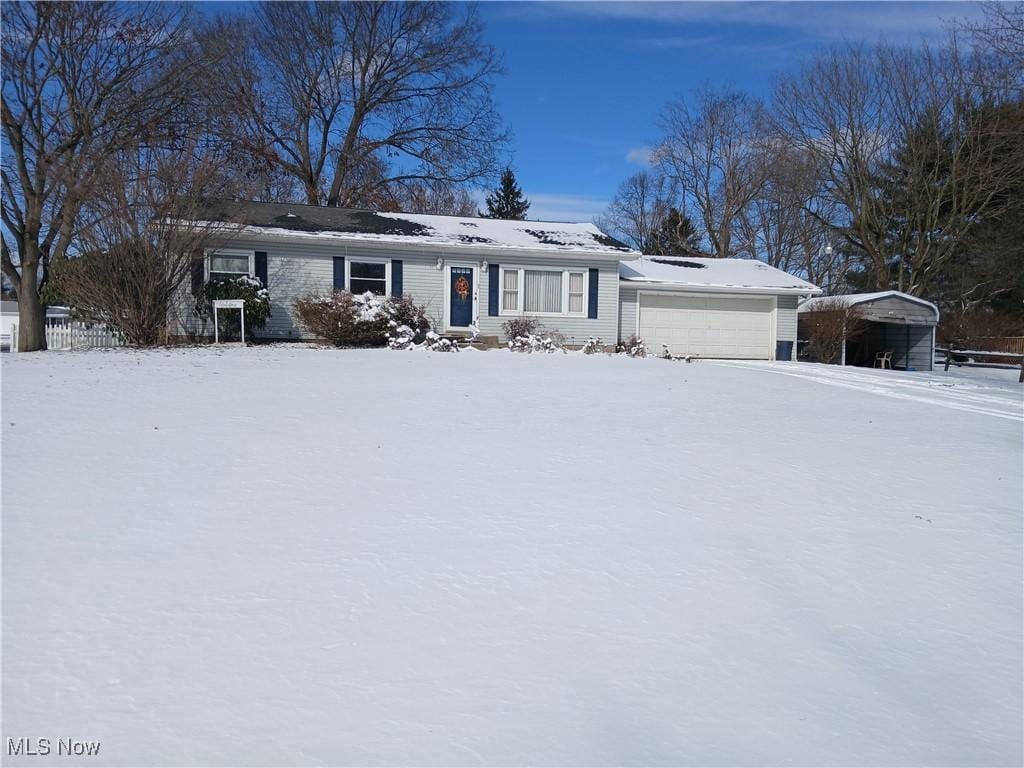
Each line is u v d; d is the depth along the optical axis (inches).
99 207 651.5
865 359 1175.0
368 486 224.2
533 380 447.8
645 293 936.3
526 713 117.6
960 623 153.2
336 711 115.8
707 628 146.8
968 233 1428.4
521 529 193.8
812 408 391.9
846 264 1662.2
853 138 1461.6
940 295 1579.7
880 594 164.7
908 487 246.8
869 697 126.3
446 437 288.4
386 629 140.9
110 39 856.3
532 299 858.8
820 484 245.9
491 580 163.5
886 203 1475.1
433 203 1718.8
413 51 1373.0
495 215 2167.8
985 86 1259.8
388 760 105.3
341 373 453.1
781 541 193.0
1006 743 115.3
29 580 154.0
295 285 780.0
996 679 133.1
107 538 177.3
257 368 471.2
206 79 1015.6
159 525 187.0
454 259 830.5
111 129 875.4
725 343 966.4
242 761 103.7
